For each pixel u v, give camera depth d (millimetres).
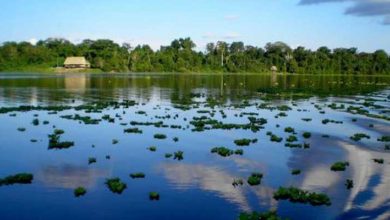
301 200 16969
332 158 23547
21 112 40281
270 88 77250
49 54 175625
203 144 27031
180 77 128375
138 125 33781
